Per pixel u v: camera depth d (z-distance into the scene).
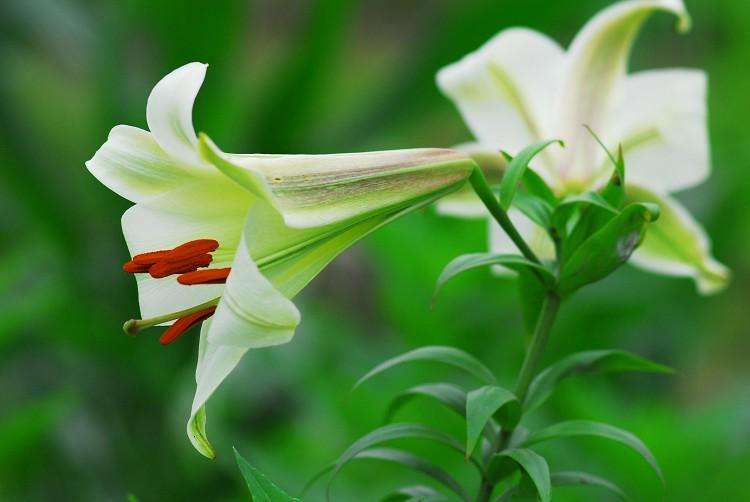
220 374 1.08
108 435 1.95
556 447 1.45
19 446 1.72
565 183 1.26
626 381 1.92
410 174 1.11
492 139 1.28
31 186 1.99
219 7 1.93
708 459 1.41
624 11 1.24
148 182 1.10
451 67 1.28
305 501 1.48
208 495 1.93
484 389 1.11
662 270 1.28
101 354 1.97
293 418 1.97
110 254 2.03
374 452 1.17
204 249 1.10
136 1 1.97
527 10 1.98
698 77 1.27
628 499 1.15
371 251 1.72
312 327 1.83
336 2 1.98
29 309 1.83
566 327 1.69
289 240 1.09
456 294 1.58
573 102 1.26
